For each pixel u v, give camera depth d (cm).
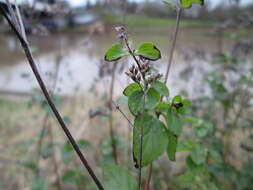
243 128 48
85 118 62
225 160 43
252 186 39
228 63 48
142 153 16
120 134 52
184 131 49
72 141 14
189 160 26
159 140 16
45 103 37
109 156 39
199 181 25
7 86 87
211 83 46
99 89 73
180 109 19
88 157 51
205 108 54
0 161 53
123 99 21
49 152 42
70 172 42
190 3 20
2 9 13
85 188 44
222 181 42
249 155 49
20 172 51
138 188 16
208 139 41
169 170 49
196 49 66
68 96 72
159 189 44
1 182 48
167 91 16
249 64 58
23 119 69
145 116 17
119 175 17
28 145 55
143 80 16
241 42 49
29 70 102
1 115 71
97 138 54
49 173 50
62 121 14
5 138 60
